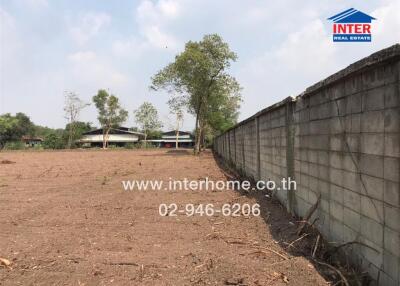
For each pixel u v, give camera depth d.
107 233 6.30
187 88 31.39
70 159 27.86
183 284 3.96
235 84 31.67
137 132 84.56
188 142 85.31
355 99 3.90
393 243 3.18
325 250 4.74
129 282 4.07
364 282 3.69
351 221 4.11
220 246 5.42
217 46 30.30
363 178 3.76
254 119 11.42
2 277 4.26
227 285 3.81
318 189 5.35
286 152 7.35
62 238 5.98
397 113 3.04
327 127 4.87
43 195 10.40
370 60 3.33
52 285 4.04
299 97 6.34
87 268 4.48
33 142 81.38
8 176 15.37
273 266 4.23
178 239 5.89
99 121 67.19
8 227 6.79
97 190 11.25
